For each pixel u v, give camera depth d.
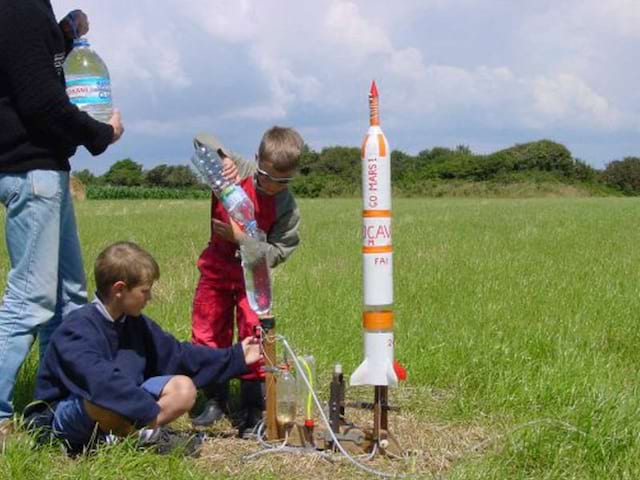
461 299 8.62
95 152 4.64
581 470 4.21
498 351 6.25
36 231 4.49
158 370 4.53
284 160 4.58
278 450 4.41
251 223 4.69
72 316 4.29
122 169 88.31
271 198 4.82
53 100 4.34
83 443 4.30
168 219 24.50
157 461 4.09
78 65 4.86
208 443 4.61
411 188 79.81
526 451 4.31
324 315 7.60
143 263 4.22
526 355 6.20
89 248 13.43
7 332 4.49
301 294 8.68
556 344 6.60
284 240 4.92
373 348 4.31
